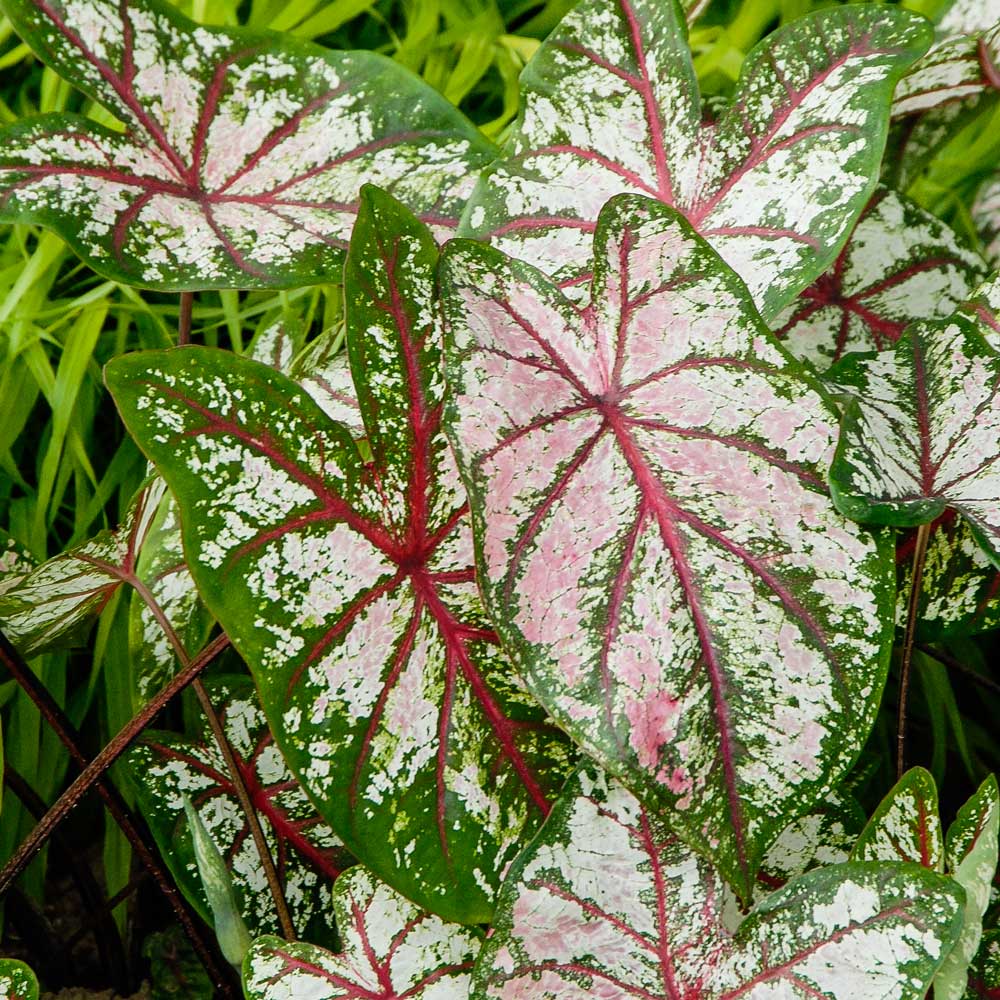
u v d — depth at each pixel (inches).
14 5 29.6
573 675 26.2
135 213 30.3
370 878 29.0
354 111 31.5
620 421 27.3
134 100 30.5
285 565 27.1
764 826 25.7
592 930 27.3
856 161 28.1
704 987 27.1
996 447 28.4
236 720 33.1
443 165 31.5
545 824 27.4
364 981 28.6
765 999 26.6
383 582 27.8
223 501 26.7
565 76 30.5
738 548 26.7
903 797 27.8
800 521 26.9
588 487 26.9
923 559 30.0
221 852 32.4
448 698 28.2
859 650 26.4
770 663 26.3
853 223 27.7
